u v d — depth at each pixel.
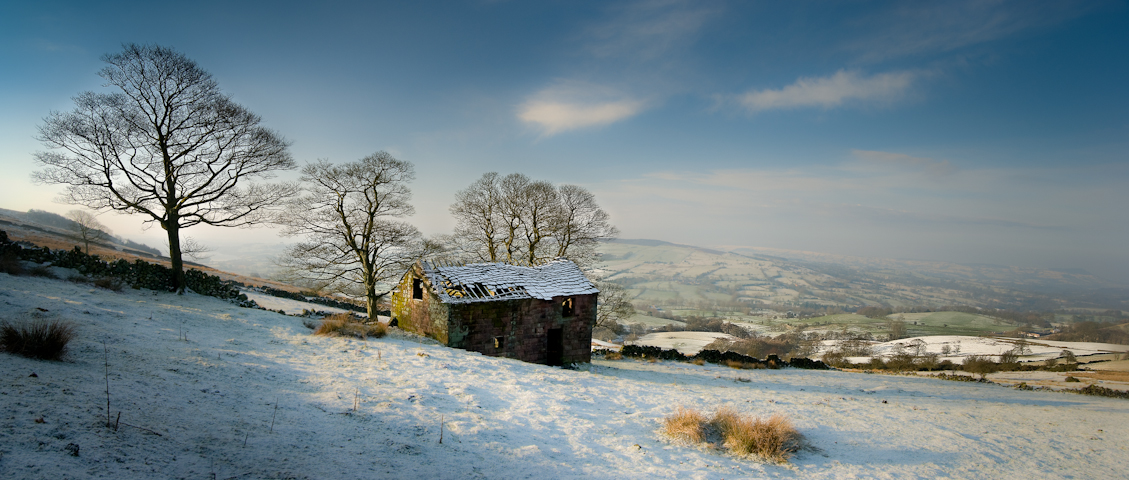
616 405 13.28
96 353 9.22
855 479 9.15
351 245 28.45
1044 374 39.03
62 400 6.07
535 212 35.88
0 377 6.34
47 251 22.69
